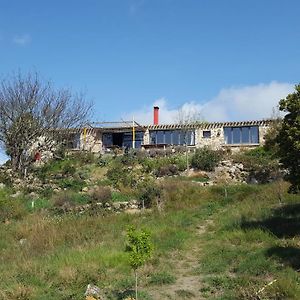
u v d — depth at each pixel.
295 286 10.57
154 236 17.38
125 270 13.12
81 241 17.27
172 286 11.95
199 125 40.16
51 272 12.83
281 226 17.19
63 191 27.55
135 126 41.19
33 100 33.31
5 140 32.62
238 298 10.37
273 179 29.08
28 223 20.81
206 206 23.78
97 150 41.28
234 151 34.06
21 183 29.58
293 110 14.96
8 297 10.77
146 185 27.19
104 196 25.73
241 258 13.65
